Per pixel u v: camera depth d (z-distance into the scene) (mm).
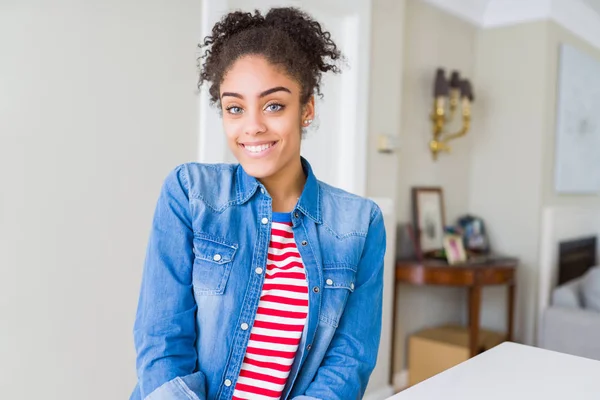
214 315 898
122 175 1803
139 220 1864
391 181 3072
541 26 3709
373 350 994
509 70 3857
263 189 960
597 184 4520
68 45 1642
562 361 1165
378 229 1068
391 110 3031
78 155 1688
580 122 4160
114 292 1810
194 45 1987
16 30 1529
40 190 1608
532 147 3754
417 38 3371
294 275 934
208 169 990
